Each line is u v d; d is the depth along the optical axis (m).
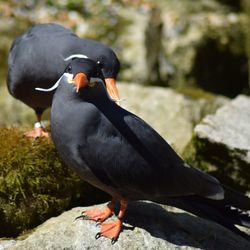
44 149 9.20
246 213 8.03
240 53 19.31
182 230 8.50
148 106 13.98
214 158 10.41
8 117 14.05
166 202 8.20
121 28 18.17
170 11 20.33
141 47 17.66
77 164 7.87
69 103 7.77
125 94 14.35
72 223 8.31
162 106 14.00
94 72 7.76
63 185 9.18
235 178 10.30
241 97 12.44
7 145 9.23
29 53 9.84
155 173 7.86
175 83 18.31
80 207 8.91
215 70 19.14
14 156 9.05
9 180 8.85
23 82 10.00
